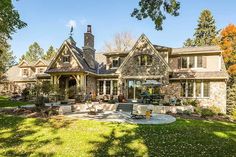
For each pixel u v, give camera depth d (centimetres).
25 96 3253
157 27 1379
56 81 3023
